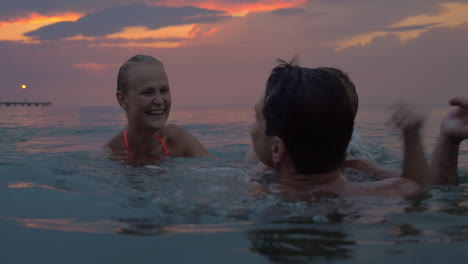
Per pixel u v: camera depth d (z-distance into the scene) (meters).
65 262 1.06
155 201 1.69
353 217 1.39
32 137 6.08
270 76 1.75
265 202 1.59
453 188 1.87
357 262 0.98
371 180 2.20
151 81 3.61
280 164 1.76
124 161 3.27
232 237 1.20
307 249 1.08
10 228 1.35
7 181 2.23
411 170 1.78
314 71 1.65
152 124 3.64
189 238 1.20
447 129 1.87
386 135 6.73
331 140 1.58
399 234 1.20
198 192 1.81
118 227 1.35
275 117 1.62
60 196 1.84
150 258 1.06
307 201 1.59
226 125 10.52
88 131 7.42
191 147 3.97
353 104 2.43
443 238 1.16
